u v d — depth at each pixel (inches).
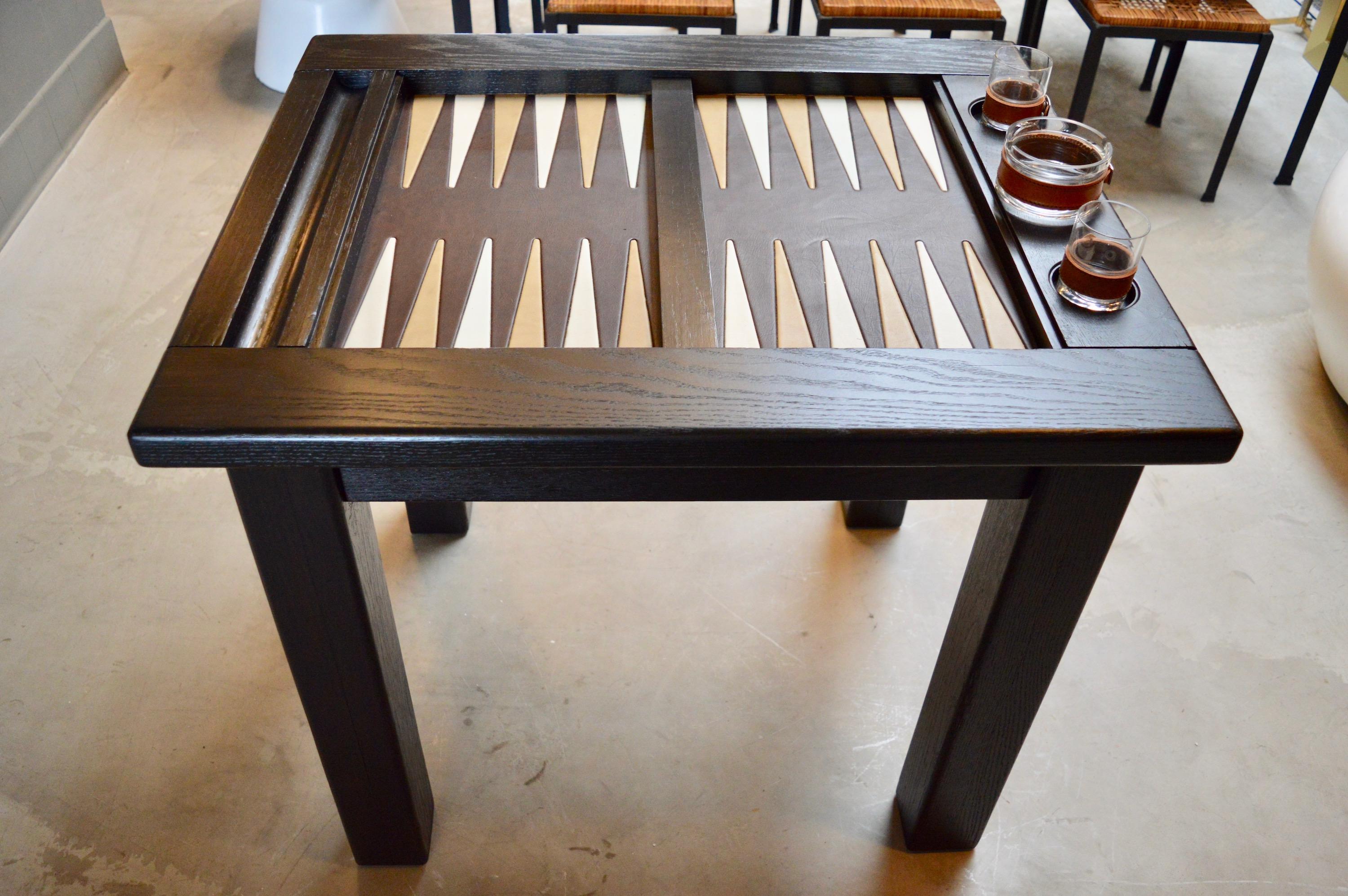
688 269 47.8
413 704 64.1
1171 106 128.9
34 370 87.0
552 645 69.1
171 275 97.4
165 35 136.9
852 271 49.2
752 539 76.7
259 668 66.7
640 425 37.9
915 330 45.9
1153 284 46.0
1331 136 124.0
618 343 45.1
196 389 39.0
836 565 75.0
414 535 76.3
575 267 49.0
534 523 77.4
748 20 145.5
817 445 38.3
